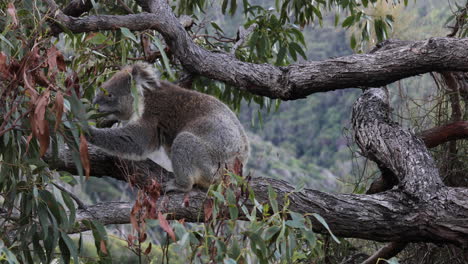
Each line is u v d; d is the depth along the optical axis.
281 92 8.41
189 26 10.59
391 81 8.07
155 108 8.29
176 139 7.73
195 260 4.93
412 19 14.50
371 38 12.44
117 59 9.47
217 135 7.93
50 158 7.08
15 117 5.31
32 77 4.76
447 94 9.61
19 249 5.44
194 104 8.28
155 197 4.87
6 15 5.77
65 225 5.45
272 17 10.77
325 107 29.08
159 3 8.59
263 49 10.62
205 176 7.79
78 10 9.30
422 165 7.31
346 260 9.95
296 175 26.08
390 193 6.98
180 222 4.90
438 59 7.60
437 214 6.63
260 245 5.00
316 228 6.86
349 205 6.79
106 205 6.91
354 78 8.02
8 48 5.62
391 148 7.91
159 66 11.37
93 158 7.79
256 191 6.84
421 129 9.94
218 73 8.55
